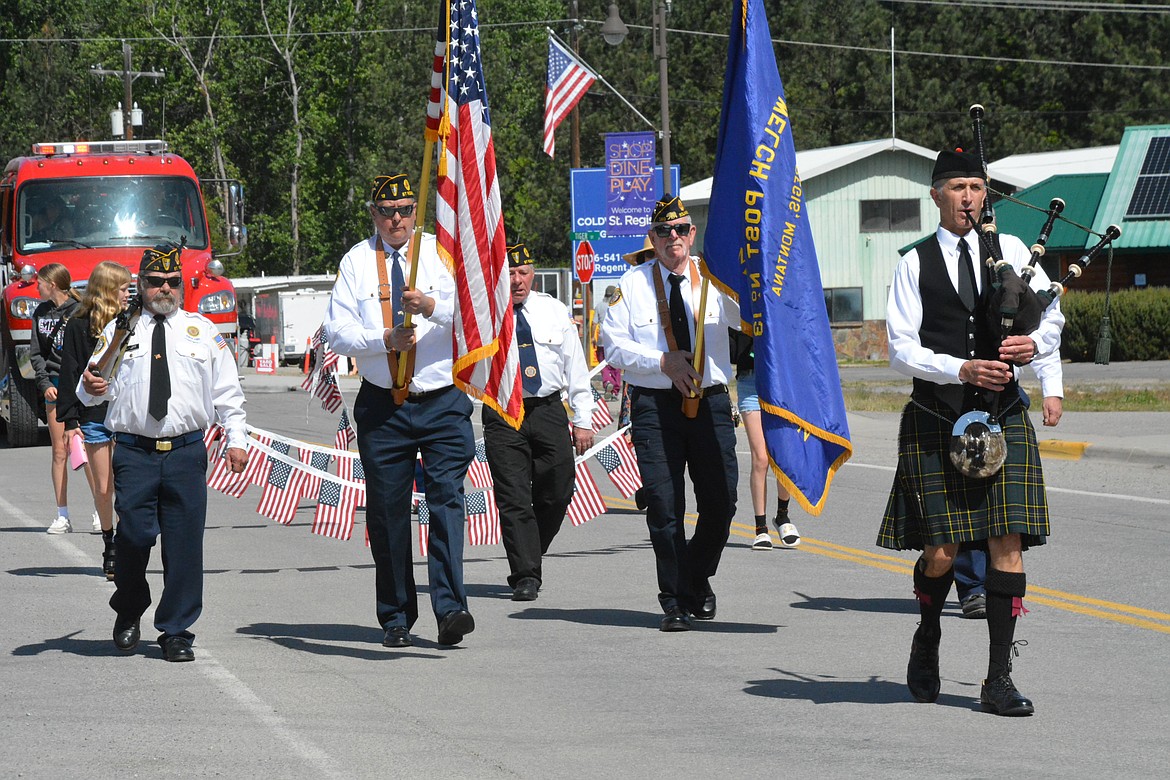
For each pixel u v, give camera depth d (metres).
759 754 14.02
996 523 14.91
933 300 15.34
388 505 18.94
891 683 16.98
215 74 171.62
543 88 188.50
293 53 167.75
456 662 18.34
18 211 51.16
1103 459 42.78
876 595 22.84
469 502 26.83
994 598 15.34
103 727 15.16
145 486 18.33
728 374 20.20
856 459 44.84
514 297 23.89
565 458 24.02
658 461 20.00
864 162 123.75
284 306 137.62
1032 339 15.16
